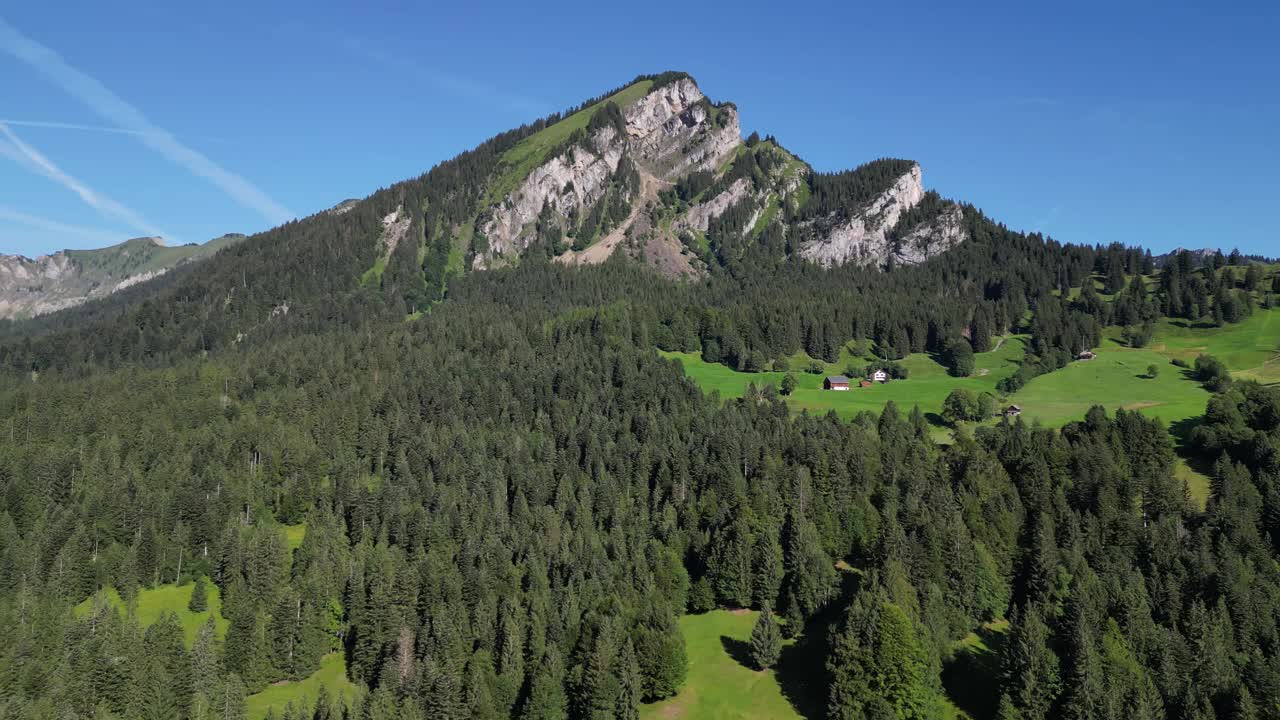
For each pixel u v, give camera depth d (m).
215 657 121.06
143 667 118.06
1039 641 109.56
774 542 142.88
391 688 117.19
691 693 117.81
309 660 129.38
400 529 156.62
